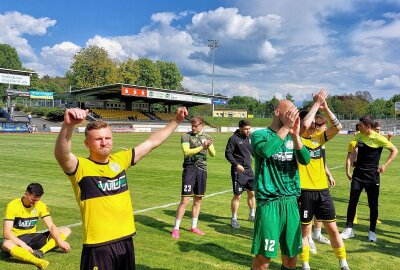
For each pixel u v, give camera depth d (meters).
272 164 3.62
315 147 4.82
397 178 13.30
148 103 70.38
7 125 47.34
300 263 5.14
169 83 96.50
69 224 6.96
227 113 88.94
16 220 5.29
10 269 4.79
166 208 8.52
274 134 3.43
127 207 3.04
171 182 12.08
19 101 75.19
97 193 2.88
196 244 5.94
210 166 16.31
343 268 4.78
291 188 3.67
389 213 8.25
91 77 79.00
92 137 2.90
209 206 8.80
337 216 8.00
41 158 18.16
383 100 96.56
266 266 3.71
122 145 27.69
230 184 11.91
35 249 5.27
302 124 4.25
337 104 89.25
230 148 6.99
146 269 4.87
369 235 6.29
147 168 15.38
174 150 24.03
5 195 9.75
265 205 3.60
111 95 61.41
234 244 5.97
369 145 6.19
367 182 6.23
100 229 2.88
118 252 2.92
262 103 100.06
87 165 2.89
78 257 5.23
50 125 57.34
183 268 4.92
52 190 10.42
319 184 4.77
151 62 89.25
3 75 47.47
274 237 3.54
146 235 6.38
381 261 5.30
